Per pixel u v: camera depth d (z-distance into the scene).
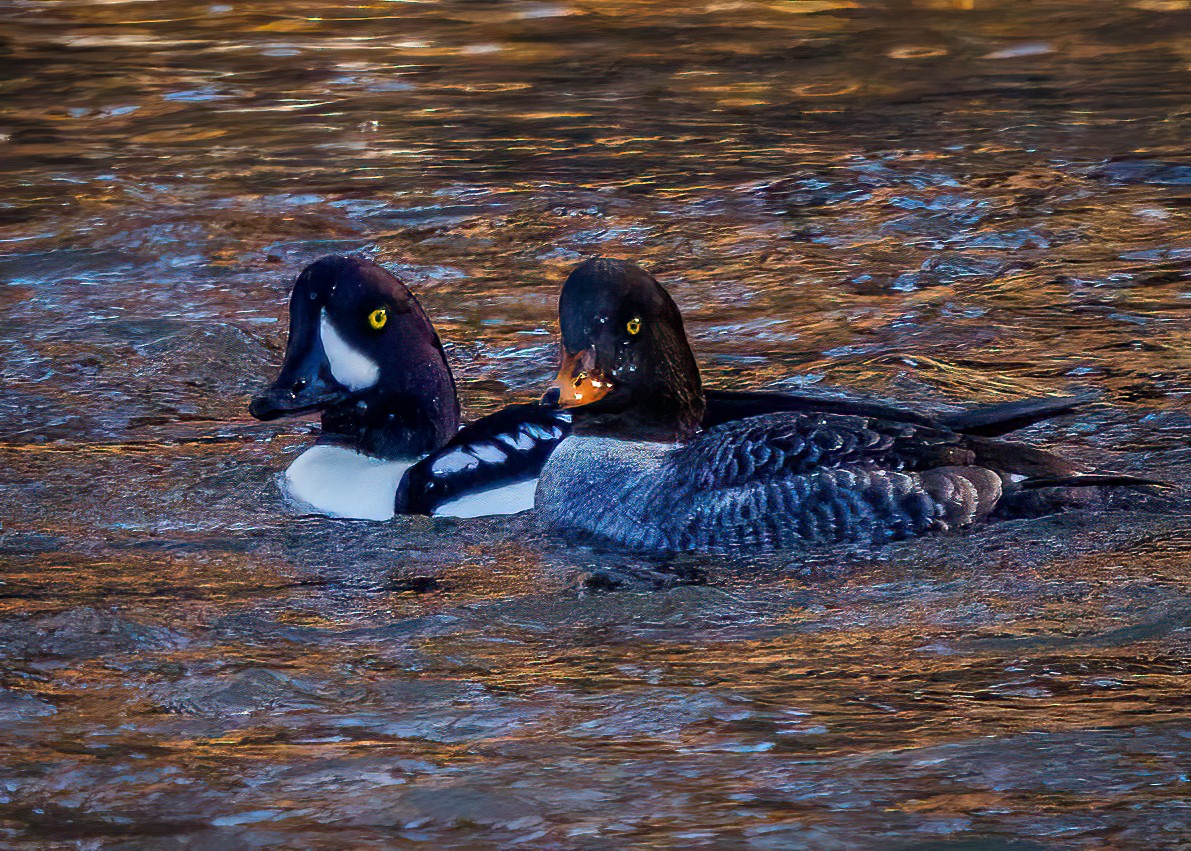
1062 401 10.54
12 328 15.09
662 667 7.59
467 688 7.34
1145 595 8.37
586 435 9.88
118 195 20.50
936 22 33.06
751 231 18.28
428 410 10.50
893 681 7.27
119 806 6.04
